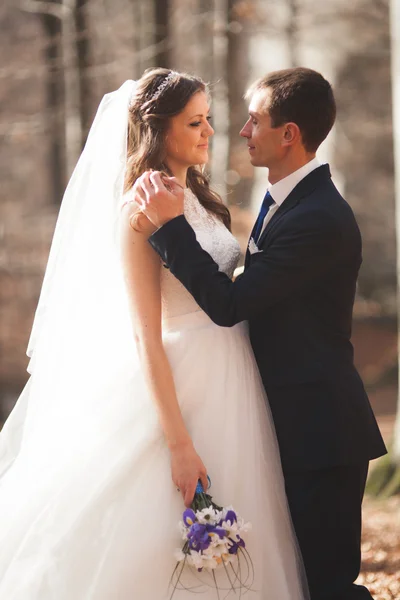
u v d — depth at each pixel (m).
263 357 3.92
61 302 4.04
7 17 17.20
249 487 3.73
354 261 3.88
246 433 3.79
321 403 3.79
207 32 13.94
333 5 16.25
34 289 16.06
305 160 3.94
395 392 14.56
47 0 13.34
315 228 3.72
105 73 12.66
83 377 3.97
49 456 3.88
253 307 3.64
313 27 16.42
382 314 18.48
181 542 3.58
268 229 3.89
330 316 3.88
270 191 3.98
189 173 4.29
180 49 14.38
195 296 3.65
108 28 14.11
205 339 3.84
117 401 3.86
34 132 14.98
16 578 3.65
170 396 3.66
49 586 3.59
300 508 3.83
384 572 5.82
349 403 3.83
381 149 18.77
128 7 14.22
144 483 3.67
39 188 17.75
